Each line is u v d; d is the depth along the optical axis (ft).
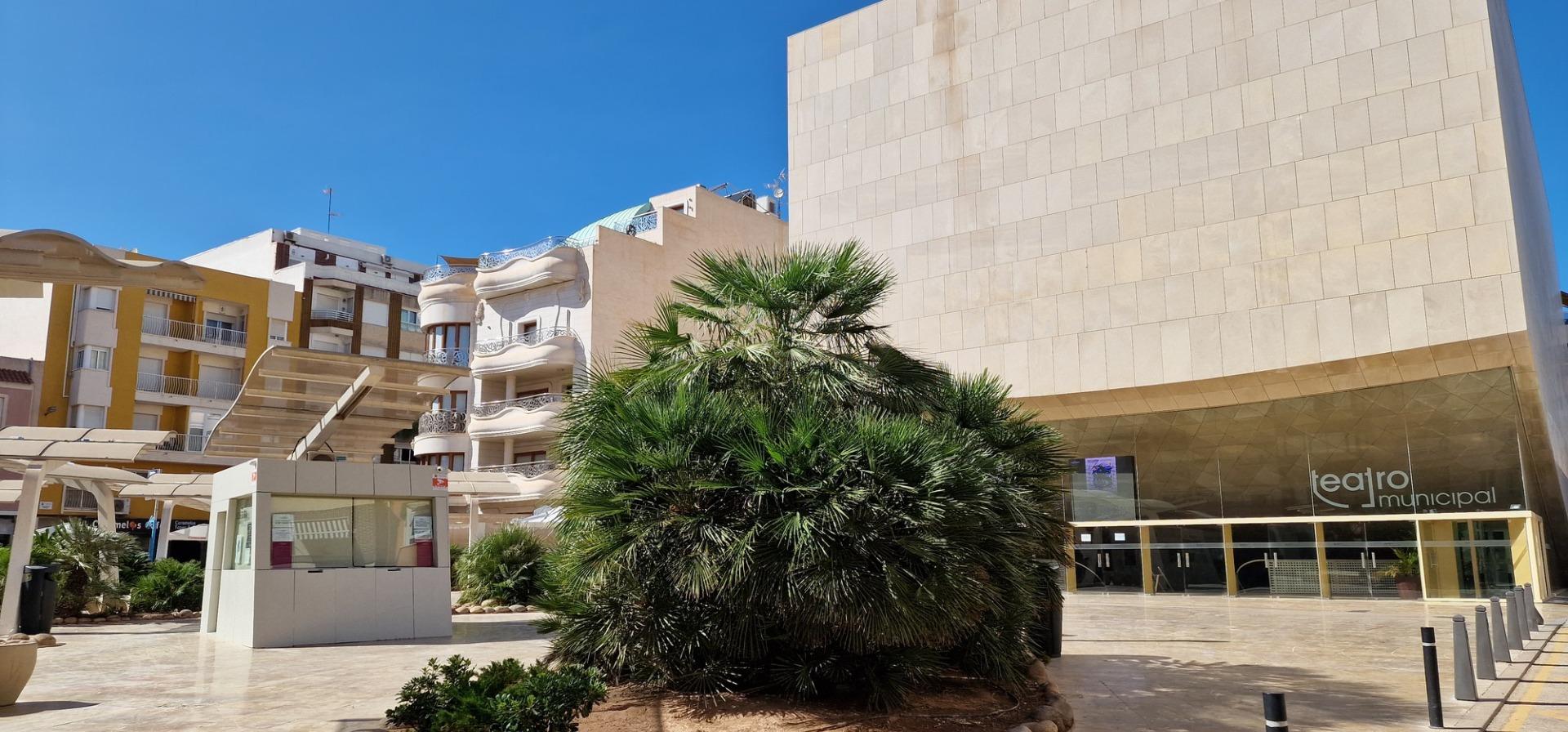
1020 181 101.81
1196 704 29.48
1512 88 95.61
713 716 23.68
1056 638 41.14
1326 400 86.69
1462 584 78.28
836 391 27.76
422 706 21.85
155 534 101.65
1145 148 94.73
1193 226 90.94
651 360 30.48
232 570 48.24
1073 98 100.01
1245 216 88.43
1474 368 78.43
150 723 24.73
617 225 172.24
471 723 18.94
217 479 53.11
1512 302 74.90
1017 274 100.37
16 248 24.80
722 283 30.48
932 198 107.45
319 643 44.93
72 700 28.48
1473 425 79.15
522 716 19.30
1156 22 96.07
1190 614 69.21
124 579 67.00
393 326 200.44
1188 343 89.66
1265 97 88.89
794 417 25.44
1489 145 77.77
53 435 49.62
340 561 46.65
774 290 29.35
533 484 124.67
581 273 138.72
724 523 24.22
